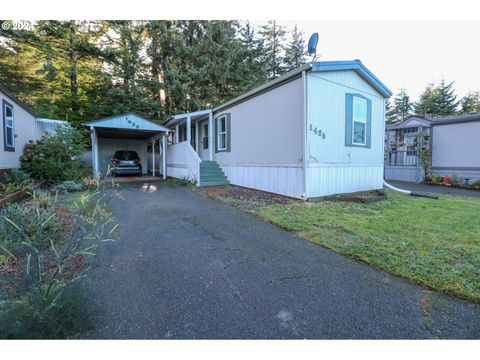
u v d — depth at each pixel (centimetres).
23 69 1612
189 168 1030
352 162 749
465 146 1109
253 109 830
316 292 235
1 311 187
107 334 181
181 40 1788
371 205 606
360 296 228
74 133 934
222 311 207
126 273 270
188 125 1079
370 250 324
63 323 182
